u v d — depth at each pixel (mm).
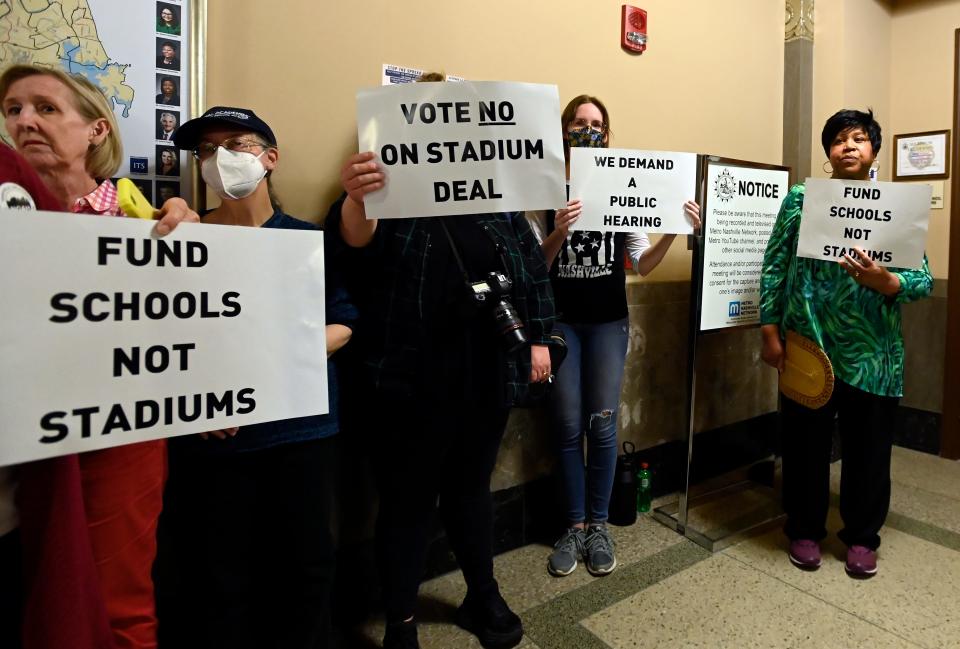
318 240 875
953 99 2785
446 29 1663
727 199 2006
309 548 1115
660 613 1566
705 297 1989
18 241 641
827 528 2082
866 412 1724
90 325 688
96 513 770
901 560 1858
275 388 838
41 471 669
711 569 1796
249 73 1347
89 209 898
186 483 1072
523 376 1283
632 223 1719
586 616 1554
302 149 1438
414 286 1196
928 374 2906
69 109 896
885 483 1757
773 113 2703
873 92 2895
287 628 1129
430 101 1082
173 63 1223
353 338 1275
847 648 1425
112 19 1150
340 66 1479
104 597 777
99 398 696
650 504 2246
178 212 767
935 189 2879
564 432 1798
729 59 2486
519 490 1912
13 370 638
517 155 1115
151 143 1209
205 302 777
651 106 2223
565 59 1947
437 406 1230
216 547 1047
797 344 1788
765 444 2729
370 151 1069
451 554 1757
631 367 2209
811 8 2682
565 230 1621
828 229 1688
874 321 1678
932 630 1493
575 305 1764
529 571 1780
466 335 1222
